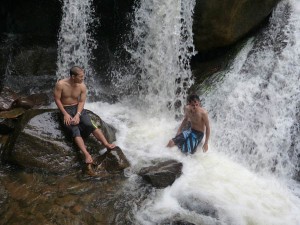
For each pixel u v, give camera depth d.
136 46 6.84
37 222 3.90
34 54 7.07
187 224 4.01
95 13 7.09
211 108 6.04
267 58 6.16
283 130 5.34
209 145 5.58
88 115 5.14
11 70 6.92
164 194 4.52
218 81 6.34
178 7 6.01
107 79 7.19
